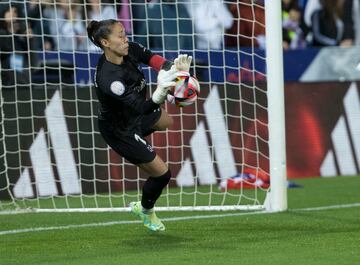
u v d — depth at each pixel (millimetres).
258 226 24109
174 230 23578
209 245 20922
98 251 20375
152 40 35750
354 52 40000
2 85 32562
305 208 28234
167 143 33688
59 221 26062
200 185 34719
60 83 32531
